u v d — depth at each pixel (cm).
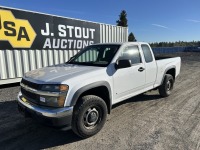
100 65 419
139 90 504
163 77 602
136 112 503
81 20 1049
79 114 341
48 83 328
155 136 373
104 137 370
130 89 465
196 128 408
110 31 1228
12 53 790
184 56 3159
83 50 524
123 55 453
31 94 356
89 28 1095
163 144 343
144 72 502
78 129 345
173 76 670
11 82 800
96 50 483
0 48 750
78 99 354
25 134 383
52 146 341
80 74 358
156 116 476
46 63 920
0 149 329
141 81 498
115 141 355
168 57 679
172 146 337
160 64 576
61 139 364
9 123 432
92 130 367
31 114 347
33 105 346
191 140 357
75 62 483
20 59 820
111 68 411
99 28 1155
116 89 423
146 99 620
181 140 357
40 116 325
